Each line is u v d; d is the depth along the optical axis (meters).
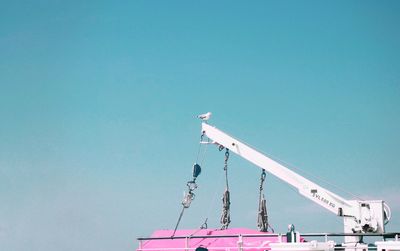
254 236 31.70
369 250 29.64
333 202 33.97
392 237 32.38
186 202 36.34
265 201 35.62
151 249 33.91
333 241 28.08
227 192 36.12
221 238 32.78
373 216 33.00
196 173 36.88
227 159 36.81
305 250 26.45
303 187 34.91
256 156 36.06
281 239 30.50
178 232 34.94
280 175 35.41
